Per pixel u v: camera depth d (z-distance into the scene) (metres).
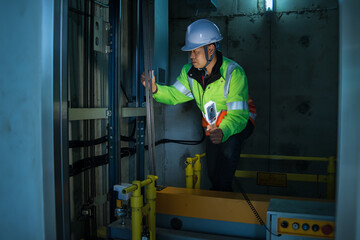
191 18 3.67
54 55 1.31
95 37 2.07
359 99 1.01
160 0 3.20
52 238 1.35
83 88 2.01
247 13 3.49
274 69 3.47
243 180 3.57
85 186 2.04
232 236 2.13
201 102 2.92
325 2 3.29
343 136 1.02
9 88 1.38
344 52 1.01
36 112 1.33
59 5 1.31
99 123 2.20
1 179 1.43
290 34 3.40
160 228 2.26
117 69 2.21
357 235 1.01
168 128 3.85
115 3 2.19
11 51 1.37
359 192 1.01
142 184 1.73
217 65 2.70
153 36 3.00
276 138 3.52
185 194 2.26
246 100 2.67
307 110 3.43
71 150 1.91
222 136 2.50
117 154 2.25
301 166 3.47
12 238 1.43
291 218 1.67
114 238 2.00
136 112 2.59
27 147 1.36
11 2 1.36
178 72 3.75
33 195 1.37
